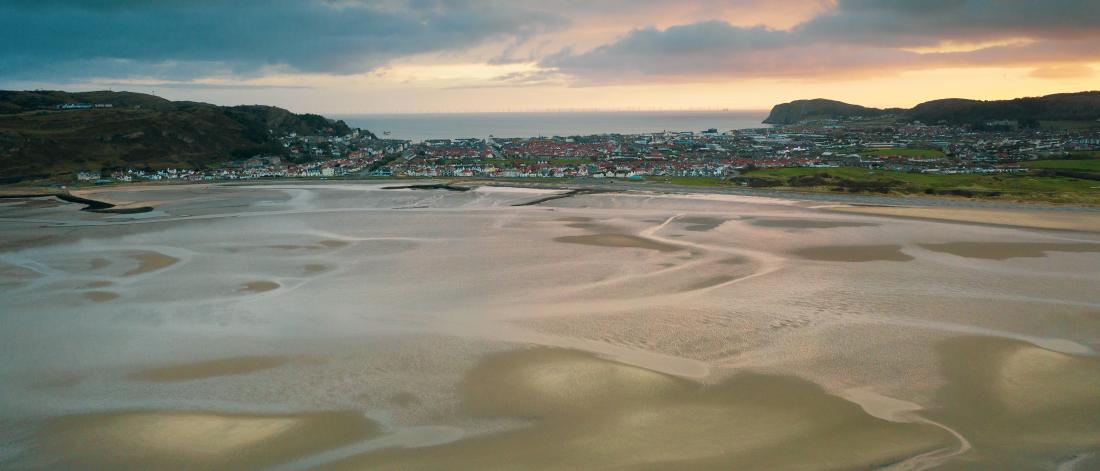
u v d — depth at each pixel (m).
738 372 26.16
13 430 22.41
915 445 20.47
